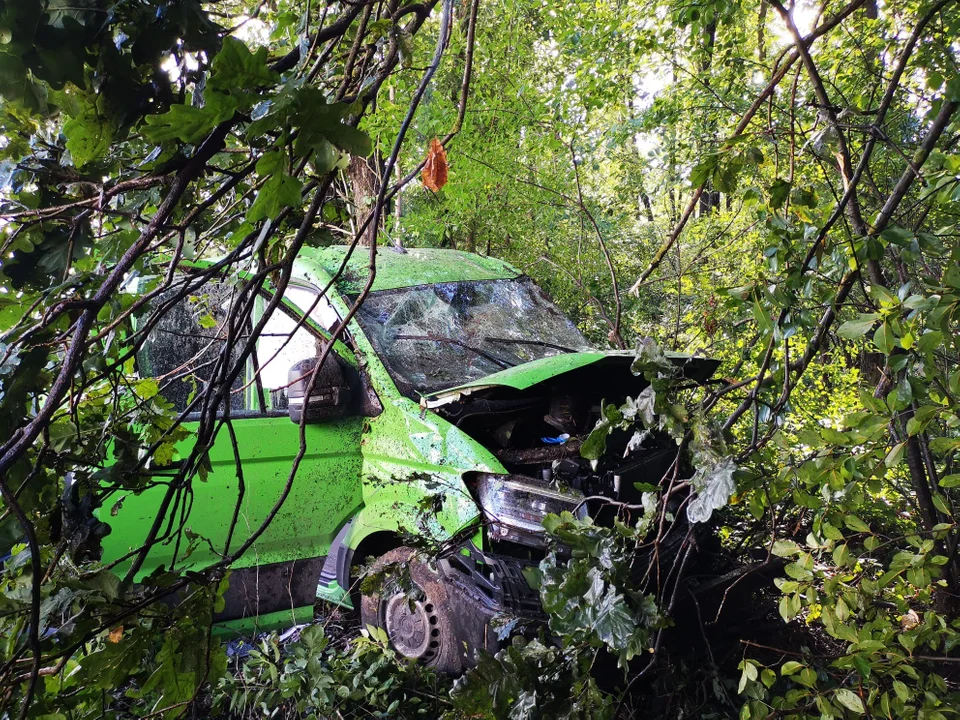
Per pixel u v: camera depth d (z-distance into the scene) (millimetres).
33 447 1616
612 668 2660
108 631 1699
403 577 2955
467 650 3072
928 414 1864
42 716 1477
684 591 2936
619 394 4078
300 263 4199
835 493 2070
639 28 6160
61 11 1368
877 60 4383
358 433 3758
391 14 1595
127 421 1915
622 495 3266
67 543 1629
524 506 3092
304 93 1244
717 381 3824
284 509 3746
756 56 6602
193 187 1882
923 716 2111
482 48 7672
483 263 5117
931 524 3213
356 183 5637
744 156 2260
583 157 8531
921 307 1697
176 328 3854
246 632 3707
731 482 1872
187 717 3090
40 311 1641
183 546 3594
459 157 7680
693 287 6332
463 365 4066
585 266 8070
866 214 3496
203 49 1507
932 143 2158
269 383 3889
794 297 2068
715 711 2951
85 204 1546
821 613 2293
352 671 3160
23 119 1649
